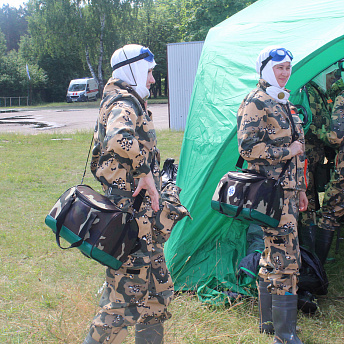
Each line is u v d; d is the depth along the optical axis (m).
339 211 3.85
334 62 3.80
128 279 2.29
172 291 2.59
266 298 3.01
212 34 4.98
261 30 4.23
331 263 4.29
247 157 2.85
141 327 2.54
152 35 52.38
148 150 2.38
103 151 2.26
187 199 3.87
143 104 2.41
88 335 2.30
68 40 42.69
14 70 48.06
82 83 45.12
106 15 42.44
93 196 2.24
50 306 3.37
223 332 2.98
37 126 21.16
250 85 3.84
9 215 6.10
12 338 2.87
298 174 2.91
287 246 2.83
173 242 3.84
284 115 2.86
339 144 3.70
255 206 2.76
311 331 3.03
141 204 2.29
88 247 2.11
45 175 9.00
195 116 4.25
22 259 4.50
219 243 3.82
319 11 4.02
